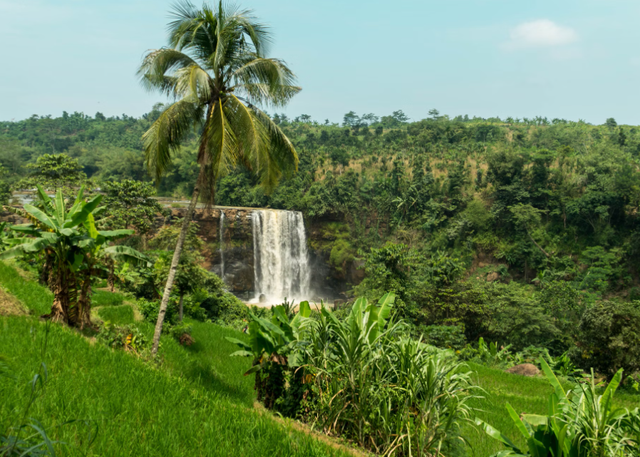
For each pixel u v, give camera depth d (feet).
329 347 28.71
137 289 71.46
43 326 30.96
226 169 38.68
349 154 358.64
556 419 19.94
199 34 39.47
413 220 287.28
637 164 276.00
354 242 268.62
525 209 248.11
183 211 192.34
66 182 128.36
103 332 38.11
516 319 115.44
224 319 94.38
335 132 470.80
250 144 38.86
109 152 433.89
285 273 218.18
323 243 263.08
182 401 21.61
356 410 25.05
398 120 648.79
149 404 20.17
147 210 124.77
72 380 21.07
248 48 40.86
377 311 30.78
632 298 214.07
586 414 19.65
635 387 70.33
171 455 15.33
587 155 286.66
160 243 113.50
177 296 71.36
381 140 407.64
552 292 156.76
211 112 39.34
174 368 39.47
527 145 387.14
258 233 207.92
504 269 251.39
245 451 16.99
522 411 44.65
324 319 29.27
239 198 280.51
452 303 118.52
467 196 283.79
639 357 73.97
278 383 30.09
